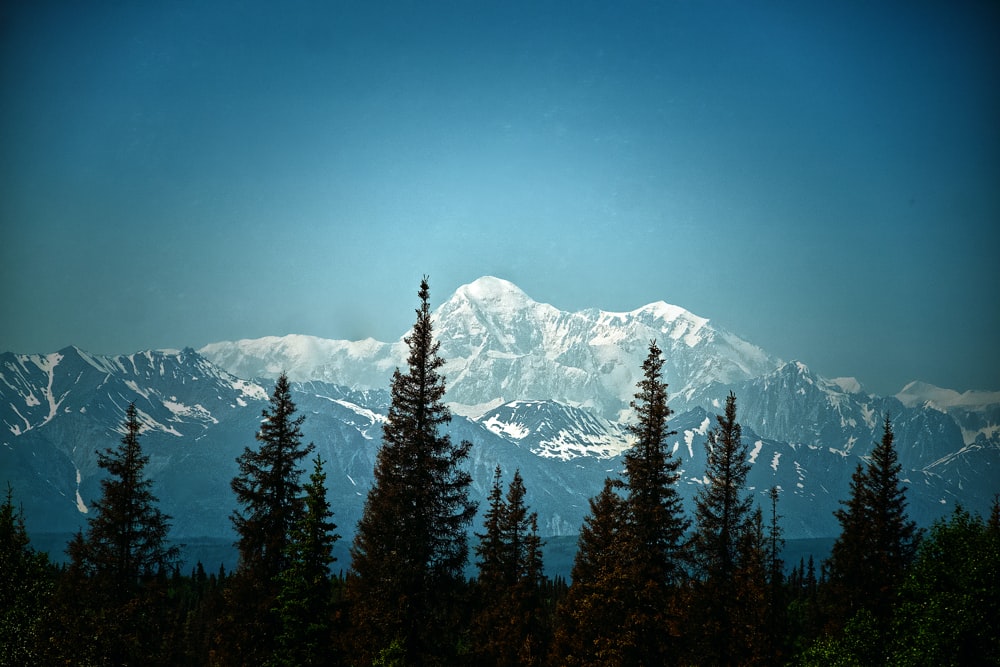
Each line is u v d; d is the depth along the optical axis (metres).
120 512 82.88
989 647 64.94
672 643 84.06
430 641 76.62
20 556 69.00
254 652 80.38
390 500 76.38
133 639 78.31
